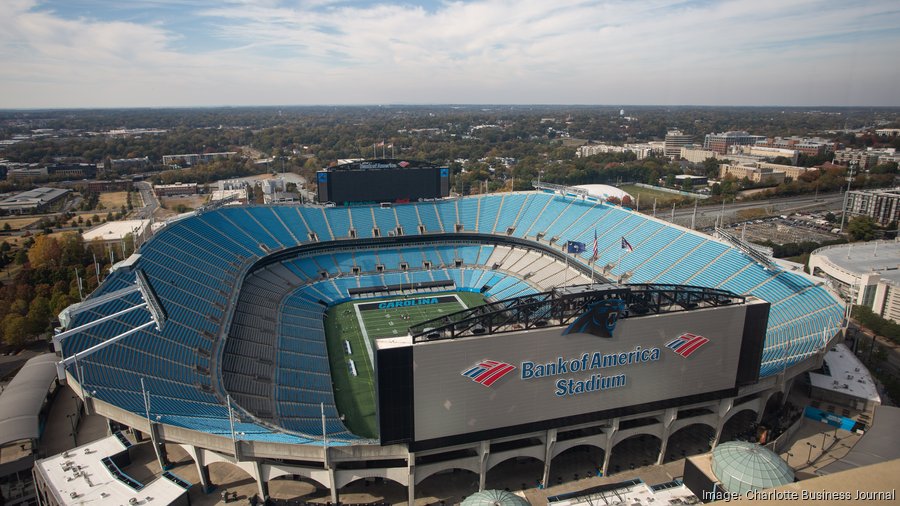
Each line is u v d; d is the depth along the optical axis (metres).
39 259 149.88
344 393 89.06
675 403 68.69
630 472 69.00
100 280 127.19
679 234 120.69
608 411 66.25
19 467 66.25
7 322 106.56
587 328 63.09
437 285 140.25
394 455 60.09
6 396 74.12
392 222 152.25
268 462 59.97
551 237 140.88
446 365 58.62
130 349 74.25
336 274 139.12
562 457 72.31
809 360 73.56
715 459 57.19
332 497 59.84
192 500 60.78
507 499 52.53
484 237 151.50
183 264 106.12
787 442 72.06
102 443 65.50
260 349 94.81
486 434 61.94
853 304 122.62
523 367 61.59
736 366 69.81
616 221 135.62
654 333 65.69
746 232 194.25
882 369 99.81
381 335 113.00
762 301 70.44
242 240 130.12
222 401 72.50
